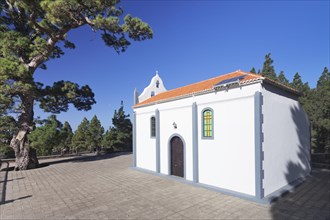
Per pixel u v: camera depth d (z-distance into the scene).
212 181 10.43
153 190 10.27
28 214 7.58
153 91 20.78
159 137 14.02
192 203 8.37
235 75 12.58
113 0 14.21
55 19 13.85
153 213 7.44
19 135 17.48
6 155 24.19
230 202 8.41
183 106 12.29
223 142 10.00
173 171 13.09
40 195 9.84
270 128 9.34
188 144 11.86
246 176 9.02
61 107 20.73
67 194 9.92
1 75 13.61
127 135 34.88
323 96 21.95
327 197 8.82
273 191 9.21
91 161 21.48
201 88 12.35
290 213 7.21
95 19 14.18
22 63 16.48
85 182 12.25
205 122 11.06
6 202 8.91
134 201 8.71
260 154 8.55
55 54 19.55
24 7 14.32
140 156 16.09
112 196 9.45
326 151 20.39
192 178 11.53
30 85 14.78
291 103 11.48
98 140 33.72
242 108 9.34
